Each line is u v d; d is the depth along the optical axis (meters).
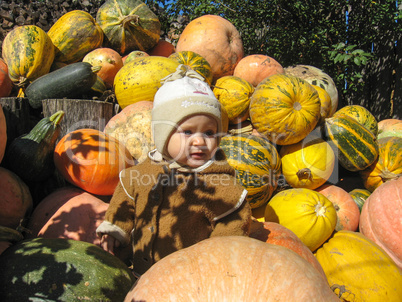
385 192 3.41
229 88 4.07
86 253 2.17
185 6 6.98
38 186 3.28
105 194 3.03
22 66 4.23
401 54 6.26
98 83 4.36
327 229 3.09
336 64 6.35
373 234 3.42
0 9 6.12
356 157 3.98
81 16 4.96
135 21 5.18
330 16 6.79
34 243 2.21
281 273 1.57
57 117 3.12
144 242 2.17
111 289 2.05
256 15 6.54
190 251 1.74
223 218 2.08
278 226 2.93
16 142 3.06
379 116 6.66
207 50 4.79
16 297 1.91
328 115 4.27
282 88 3.66
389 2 6.05
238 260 1.63
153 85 3.87
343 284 2.84
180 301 1.50
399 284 2.82
